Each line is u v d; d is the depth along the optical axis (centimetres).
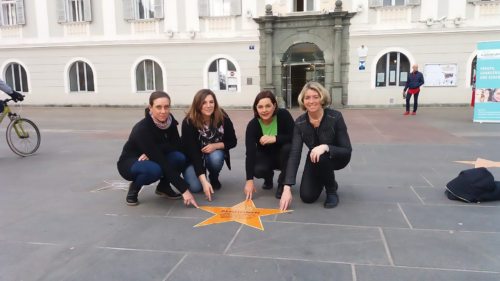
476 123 1123
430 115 1361
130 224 375
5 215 405
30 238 346
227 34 1823
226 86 1864
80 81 2012
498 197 422
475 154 684
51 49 2000
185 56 1875
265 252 311
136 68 1936
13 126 706
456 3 1612
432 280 265
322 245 321
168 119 426
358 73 1730
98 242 335
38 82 2041
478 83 1126
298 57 1798
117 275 279
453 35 1634
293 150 415
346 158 412
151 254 311
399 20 1673
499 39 1598
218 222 376
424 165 605
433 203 420
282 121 452
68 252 317
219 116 456
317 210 404
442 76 1666
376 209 404
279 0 1756
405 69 1703
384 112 1505
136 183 422
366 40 1705
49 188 504
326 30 1733
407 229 350
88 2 1917
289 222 372
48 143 872
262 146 463
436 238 330
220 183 504
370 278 269
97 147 818
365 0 1683
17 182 536
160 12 1861
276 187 493
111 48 1936
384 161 638
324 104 406
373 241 327
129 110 1798
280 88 1811
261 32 1781
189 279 272
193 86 1891
